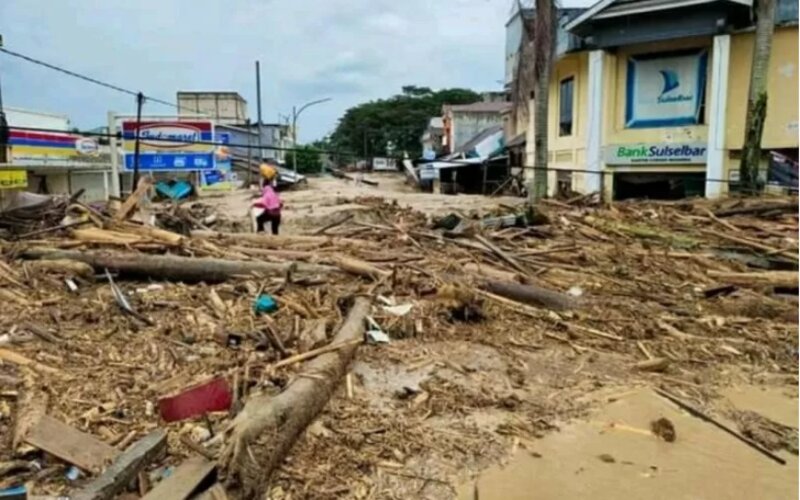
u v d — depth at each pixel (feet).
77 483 11.76
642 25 62.59
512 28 87.10
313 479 12.66
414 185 132.05
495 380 18.45
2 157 47.34
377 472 13.17
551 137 78.07
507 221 42.16
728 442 15.16
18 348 18.28
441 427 15.35
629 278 30.27
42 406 14.43
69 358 17.89
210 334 20.29
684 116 63.62
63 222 34.71
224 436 12.98
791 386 18.70
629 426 15.87
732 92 61.11
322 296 24.84
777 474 13.73
